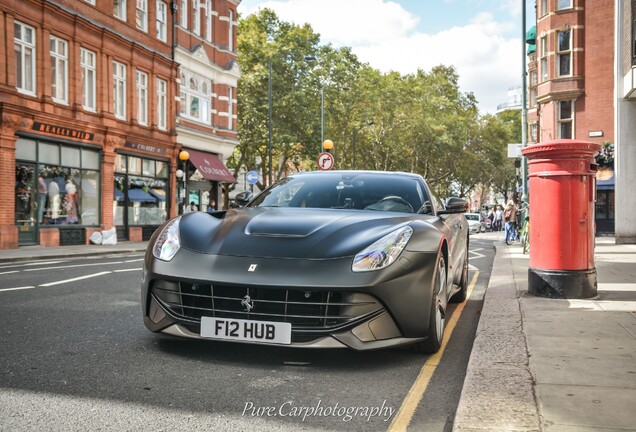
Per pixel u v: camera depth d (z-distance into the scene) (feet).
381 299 12.12
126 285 26.05
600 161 88.53
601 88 88.79
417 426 9.38
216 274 12.22
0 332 15.48
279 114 123.85
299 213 14.88
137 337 14.94
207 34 101.91
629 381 10.64
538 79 97.45
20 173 60.18
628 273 29.99
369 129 160.25
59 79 66.69
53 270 33.91
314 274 11.96
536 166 21.72
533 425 8.55
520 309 18.74
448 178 203.00
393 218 14.44
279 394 10.76
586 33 89.92
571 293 21.11
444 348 14.89
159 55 85.66
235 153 136.67
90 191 71.20
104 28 72.84
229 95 107.34
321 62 131.34
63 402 10.03
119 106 78.48
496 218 156.04
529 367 11.71
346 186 17.25
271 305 12.17
